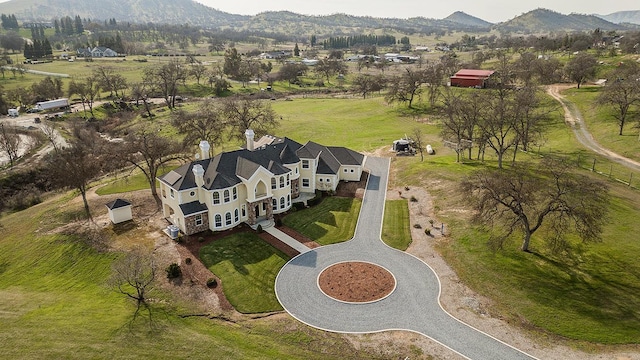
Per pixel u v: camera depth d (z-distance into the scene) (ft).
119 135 436.35
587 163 282.15
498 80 545.85
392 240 202.39
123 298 160.56
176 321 146.82
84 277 179.93
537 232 193.06
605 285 157.17
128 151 255.50
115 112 540.93
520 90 405.80
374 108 511.81
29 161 351.05
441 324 144.87
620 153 303.89
